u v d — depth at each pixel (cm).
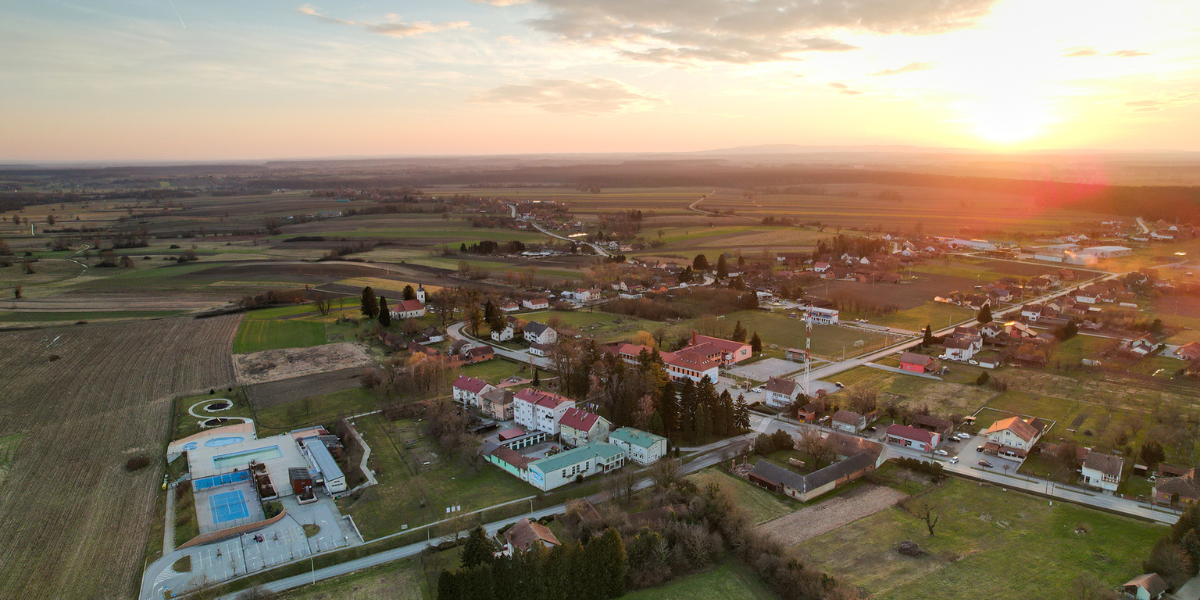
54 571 9756
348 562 10019
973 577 9256
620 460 13150
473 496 11944
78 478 12606
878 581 9188
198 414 15712
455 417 14675
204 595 9212
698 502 10719
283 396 16875
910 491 11862
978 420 14962
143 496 12006
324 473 12175
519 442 14125
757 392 17062
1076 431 14188
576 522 10612
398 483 12444
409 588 9356
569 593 9000
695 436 14238
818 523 10819
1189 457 12731
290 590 9369
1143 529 10462
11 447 13800
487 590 8669
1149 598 8550
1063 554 9781
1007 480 12244
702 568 9681
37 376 18138
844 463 12344
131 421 15288
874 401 15175
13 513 11300
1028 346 19788
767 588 9250
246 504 11769
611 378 15550
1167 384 16925
